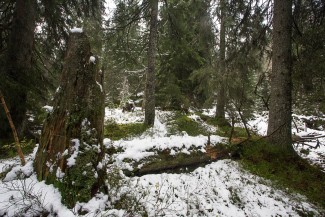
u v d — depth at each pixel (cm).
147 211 403
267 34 916
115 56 1116
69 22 936
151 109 1108
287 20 766
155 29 1111
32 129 862
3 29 796
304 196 582
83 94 391
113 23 1030
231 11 892
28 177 410
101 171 398
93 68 402
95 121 399
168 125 1155
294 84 827
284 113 764
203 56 1540
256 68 1048
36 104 759
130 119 1316
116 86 2269
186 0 1195
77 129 381
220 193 531
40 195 345
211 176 596
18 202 340
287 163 707
